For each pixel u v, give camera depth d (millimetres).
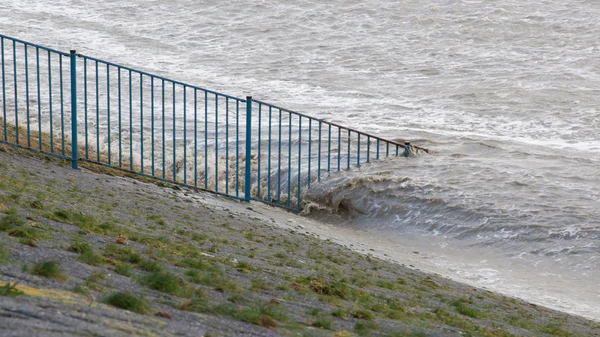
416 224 24469
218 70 56375
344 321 10828
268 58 59969
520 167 29984
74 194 17359
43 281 8492
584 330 15031
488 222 23797
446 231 23844
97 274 9461
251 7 73812
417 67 57219
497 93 49438
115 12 74562
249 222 20891
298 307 11016
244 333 8398
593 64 57219
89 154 25312
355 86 51812
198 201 22250
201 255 13758
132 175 23531
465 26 66750
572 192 26656
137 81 49625
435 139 36500
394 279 16953
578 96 48781
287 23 69438
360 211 25594
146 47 63250
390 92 50188
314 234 22047
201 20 71375
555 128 41688
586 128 41688
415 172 28141
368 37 65188
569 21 67062
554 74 54562
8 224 11367
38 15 73250
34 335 6430
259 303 10508
